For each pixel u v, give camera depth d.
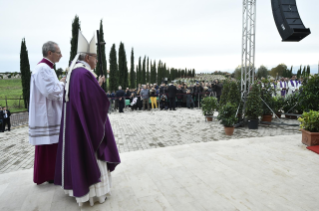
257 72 37.03
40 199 2.61
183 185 2.86
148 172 3.34
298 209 2.22
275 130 7.96
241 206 2.31
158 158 3.96
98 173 2.20
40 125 2.85
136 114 13.97
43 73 2.69
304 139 4.61
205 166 3.52
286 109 9.90
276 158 3.81
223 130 8.26
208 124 9.62
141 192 2.69
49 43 2.83
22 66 20.19
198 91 16.27
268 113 9.22
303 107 8.40
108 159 2.39
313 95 8.00
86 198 2.22
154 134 8.04
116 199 2.52
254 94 8.03
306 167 3.37
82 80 2.15
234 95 8.66
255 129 8.20
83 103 2.14
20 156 5.95
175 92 15.30
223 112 7.52
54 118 2.95
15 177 3.33
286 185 2.78
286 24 6.20
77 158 2.14
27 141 7.89
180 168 3.46
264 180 2.94
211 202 2.41
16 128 12.54
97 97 2.14
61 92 2.79
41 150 2.94
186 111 14.65
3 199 2.63
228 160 3.76
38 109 2.83
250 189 2.70
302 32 6.07
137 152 4.34
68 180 2.22
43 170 2.97
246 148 4.43
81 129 2.19
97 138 2.18
